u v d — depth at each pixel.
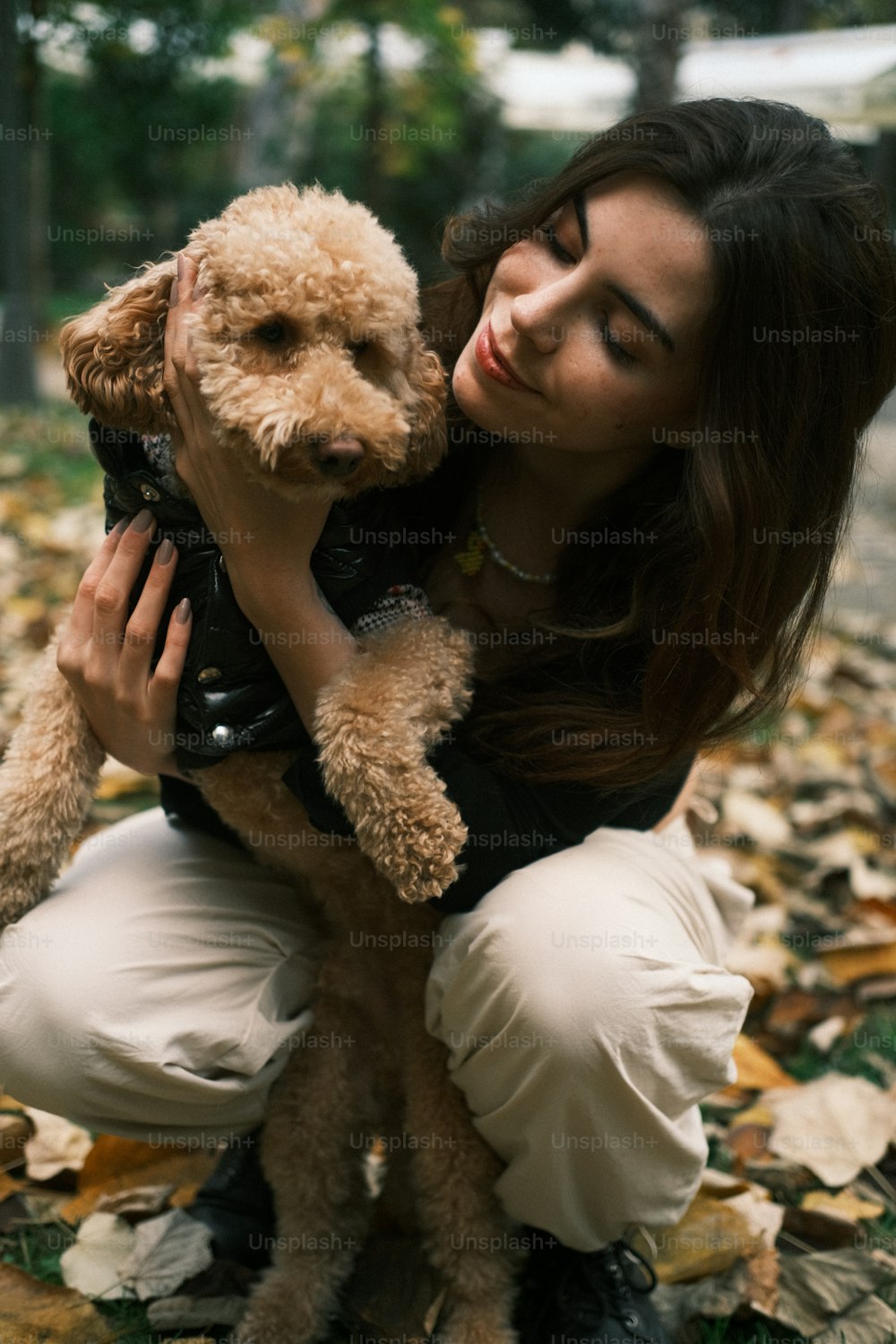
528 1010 1.73
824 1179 2.25
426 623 1.92
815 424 1.88
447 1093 1.95
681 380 1.85
